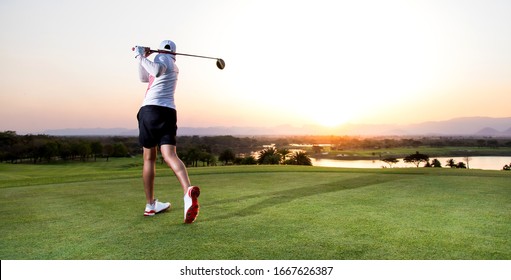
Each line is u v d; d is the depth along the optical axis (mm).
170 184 6188
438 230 2895
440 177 6824
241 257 2318
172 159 3566
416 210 3688
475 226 3020
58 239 2791
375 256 2332
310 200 4324
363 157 185125
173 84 3768
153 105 3605
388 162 129125
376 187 5434
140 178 7629
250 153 189750
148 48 3758
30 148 101375
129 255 2410
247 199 4438
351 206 3918
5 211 3938
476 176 7004
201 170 8828
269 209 3787
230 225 3119
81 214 3732
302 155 79938
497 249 2436
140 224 3236
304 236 2758
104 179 7496
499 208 3775
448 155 186250
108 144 132000
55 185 6473
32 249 2564
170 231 2957
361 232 2854
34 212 3877
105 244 2643
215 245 2568
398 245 2531
